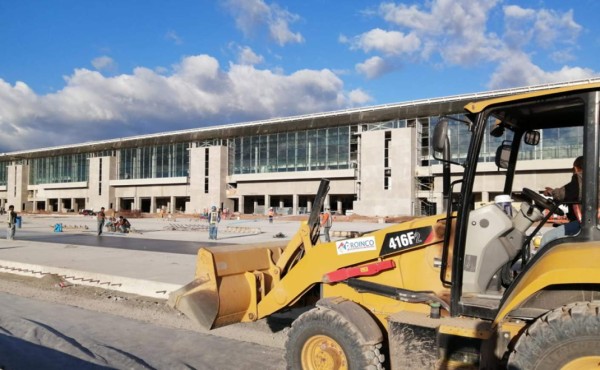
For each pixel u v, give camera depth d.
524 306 4.01
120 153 97.38
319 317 4.74
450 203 4.59
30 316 8.48
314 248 5.55
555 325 3.47
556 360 3.46
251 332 7.33
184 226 41.34
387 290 4.95
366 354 4.46
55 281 12.27
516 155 4.95
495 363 4.06
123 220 33.03
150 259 15.20
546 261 3.76
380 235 5.12
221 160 81.94
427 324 4.29
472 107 4.45
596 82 3.76
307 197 81.75
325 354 4.74
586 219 3.75
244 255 6.06
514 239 4.62
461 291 4.49
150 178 91.19
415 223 4.96
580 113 4.37
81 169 103.88
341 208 76.44
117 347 6.63
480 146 4.49
